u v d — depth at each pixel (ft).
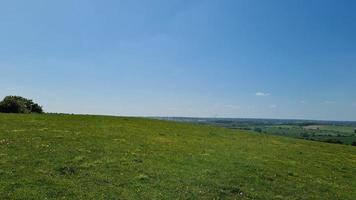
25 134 122.21
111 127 159.43
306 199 86.33
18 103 216.95
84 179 81.82
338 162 139.44
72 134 130.00
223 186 86.17
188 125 202.69
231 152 128.06
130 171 90.22
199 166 101.35
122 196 74.59
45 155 96.53
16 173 81.10
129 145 120.26
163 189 80.43
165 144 129.80
